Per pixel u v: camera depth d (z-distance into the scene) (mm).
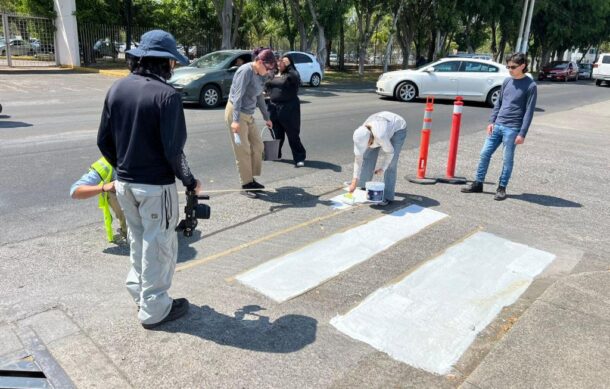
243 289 3656
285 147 8633
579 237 4961
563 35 41781
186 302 3299
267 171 7070
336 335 3127
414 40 38969
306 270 3990
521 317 3301
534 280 4008
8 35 23625
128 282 3152
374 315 3375
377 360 2904
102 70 23156
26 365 2729
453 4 32281
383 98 17422
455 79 16219
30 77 20516
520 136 5793
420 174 6812
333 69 39000
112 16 26938
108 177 4105
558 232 5070
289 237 4656
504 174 6012
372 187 5523
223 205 5500
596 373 2742
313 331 3156
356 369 2814
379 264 4152
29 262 3963
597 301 3537
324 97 17328
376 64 53969
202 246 4398
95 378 2643
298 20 26891
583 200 6184
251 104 5762
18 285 3598
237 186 6211
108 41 27328
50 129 9172
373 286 3777
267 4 27406
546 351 2936
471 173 7359
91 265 3969
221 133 9422
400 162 7895
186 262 4070
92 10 25781
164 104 2688
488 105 16344
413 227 5012
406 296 3646
